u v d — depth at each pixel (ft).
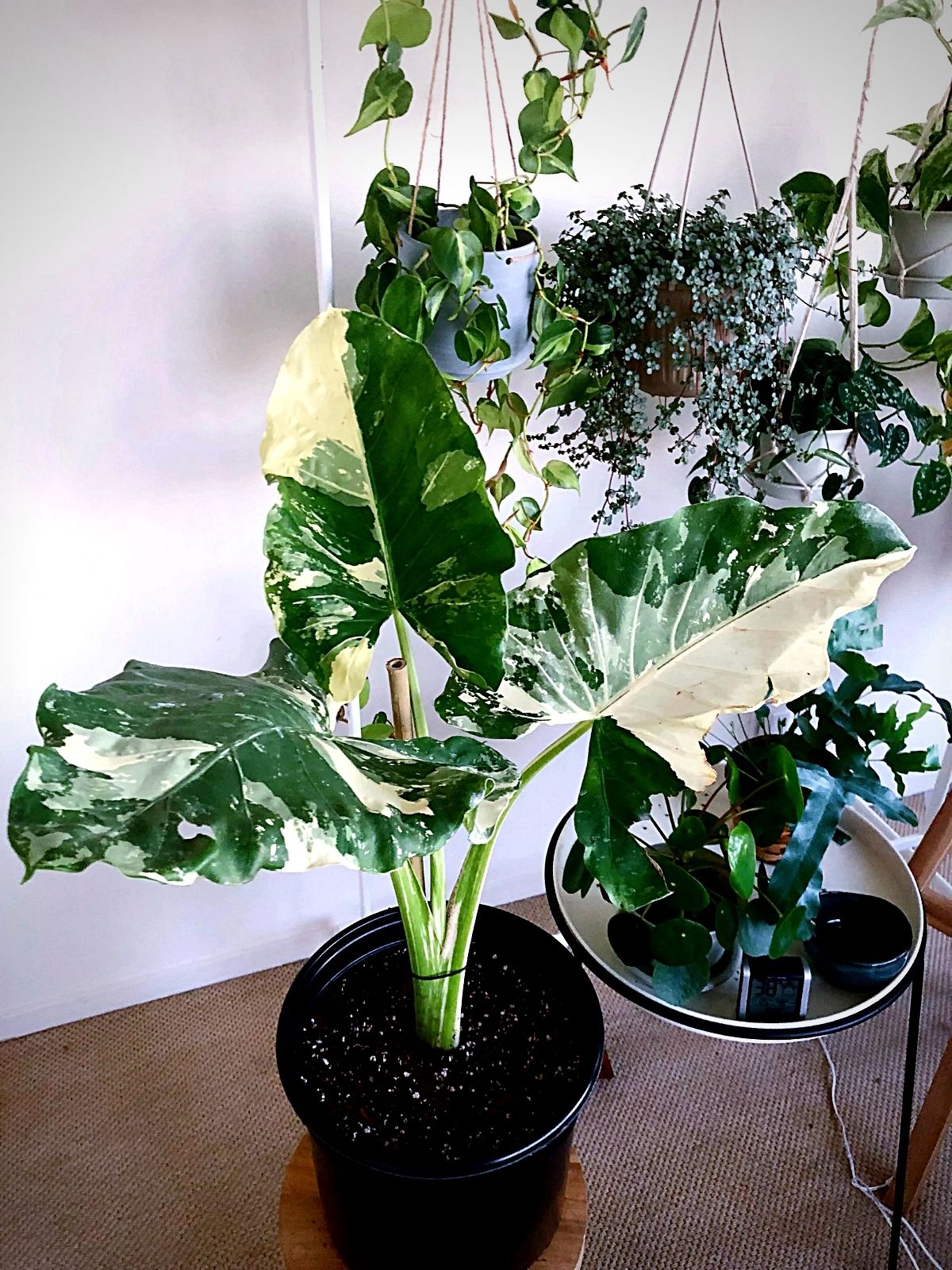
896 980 3.43
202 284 3.78
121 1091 4.87
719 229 3.60
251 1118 4.77
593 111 3.96
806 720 3.91
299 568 2.68
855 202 3.84
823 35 4.15
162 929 5.09
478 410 3.64
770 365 3.80
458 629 2.72
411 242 3.15
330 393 2.42
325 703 2.91
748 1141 4.66
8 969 4.91
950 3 4.31
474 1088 3.25
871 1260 4.22
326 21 3.50
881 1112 4.76
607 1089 4.89
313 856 2.12
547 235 4.12
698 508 2.96
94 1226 4.35
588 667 3.07
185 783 2.12
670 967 3.36
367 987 3.59
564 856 3.87
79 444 3.91
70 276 3.61
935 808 6.24
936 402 5.24
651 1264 4.20
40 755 2.07
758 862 3.64
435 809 2.31
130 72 3.38
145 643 4.40
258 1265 4.22
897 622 5.96
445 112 3.46
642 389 3.81
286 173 3.71
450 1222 3.06
